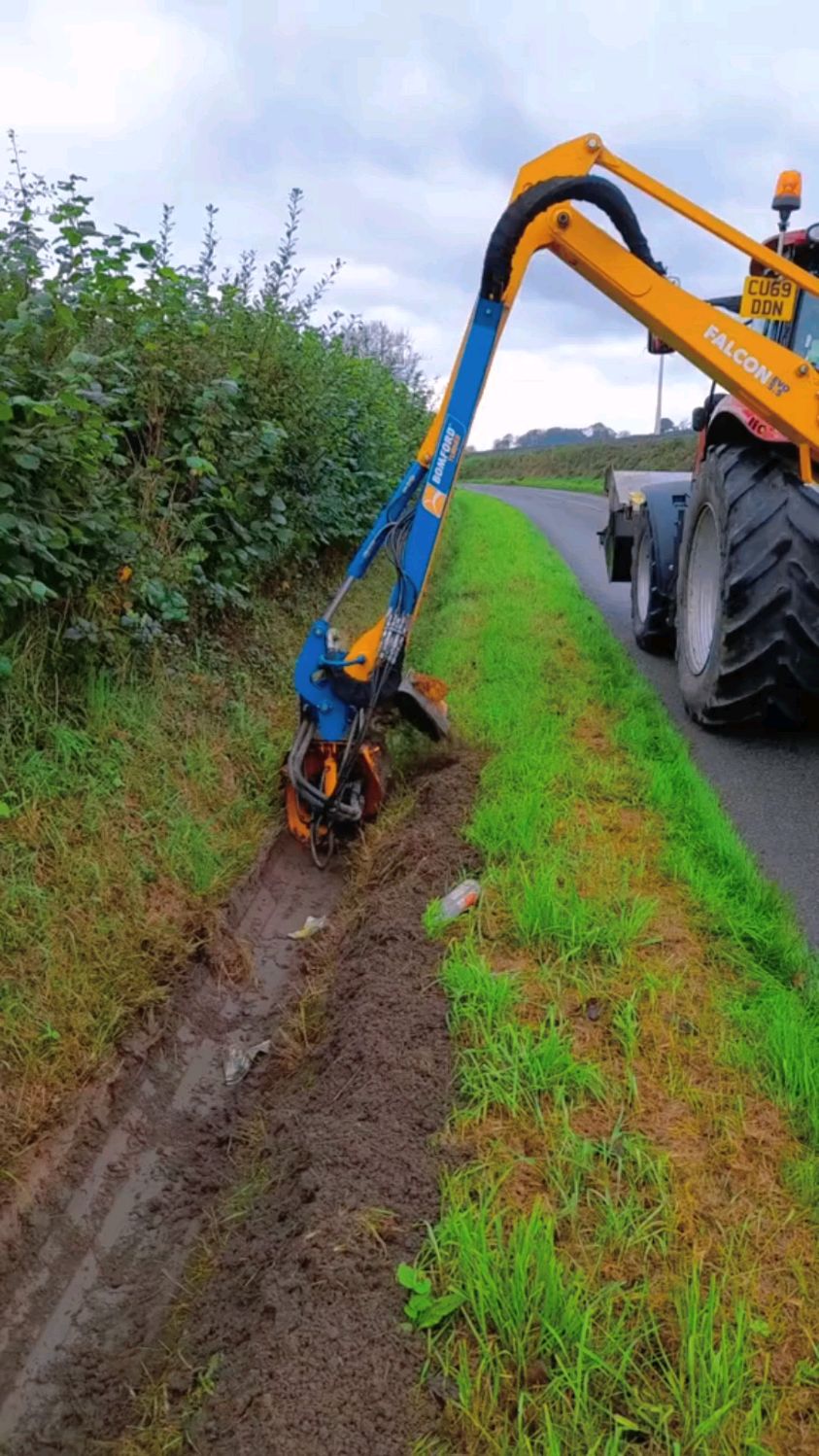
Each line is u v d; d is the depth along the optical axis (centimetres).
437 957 315
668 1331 187
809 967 304
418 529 436
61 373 336
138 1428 205
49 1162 267
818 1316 193
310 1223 215
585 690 593
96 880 348
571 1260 202
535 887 336
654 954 310
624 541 911
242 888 407
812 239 485
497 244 396
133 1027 317
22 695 373
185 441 511
